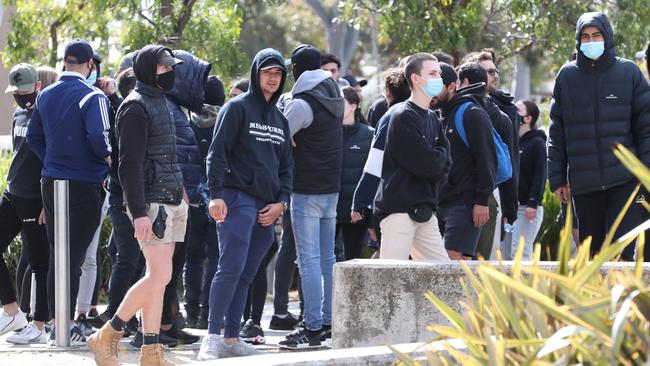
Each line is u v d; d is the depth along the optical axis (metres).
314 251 16.52
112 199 16.83
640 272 8.30
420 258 15.56
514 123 18.67
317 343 16.70
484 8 35.34
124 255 16.98
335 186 16.64
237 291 15.37
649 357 7.24
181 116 16.59
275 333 19.02
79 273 16.48
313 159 16.36
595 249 17.09
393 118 15.05
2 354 15.66
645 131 16.66
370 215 18.64
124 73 17.50
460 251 16.16
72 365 14.69
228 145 14.79
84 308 17.81
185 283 19.12
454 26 32.31
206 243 19.12
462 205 16.17
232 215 14.91
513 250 22.16
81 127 16.02
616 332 7.09
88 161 16.16
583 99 16.77
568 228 8.45
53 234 16.42
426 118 15.16
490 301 8.29
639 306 7.53
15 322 17.09
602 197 16.91
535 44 34.56
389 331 13.02
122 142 13.27
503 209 18.16
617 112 16.62
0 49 39.97
